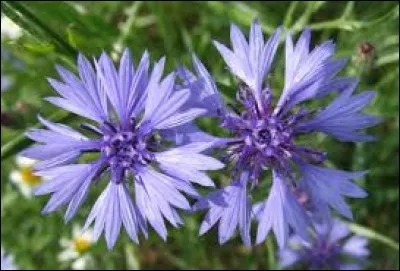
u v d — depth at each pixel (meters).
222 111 0.18
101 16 0.29
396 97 0.28
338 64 0.18
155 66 0.17
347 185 0.18
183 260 0.30
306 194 0.19
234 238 0.30
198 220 0.29
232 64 0.18
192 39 0.30
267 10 0.30
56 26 0.27
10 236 0.32
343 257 0.28
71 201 0.17
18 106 0.27
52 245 0.32
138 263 0.30
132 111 0.17
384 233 0.31
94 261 0.31
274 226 0.18
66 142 0.17
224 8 0.28
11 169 0.32
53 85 0.17
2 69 0.30
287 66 0.18
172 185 0.17
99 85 0.17
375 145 0.29
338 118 0.18
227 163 0.18
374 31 0.26
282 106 0.18
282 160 0.18
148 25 0.32
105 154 0.17
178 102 0.17
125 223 0.17
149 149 0.17
